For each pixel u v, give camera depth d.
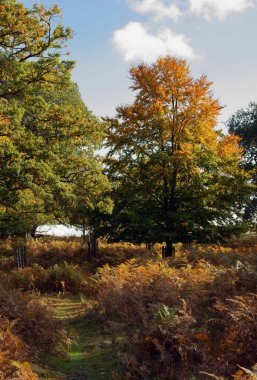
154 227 21.09
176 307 8.56
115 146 21.84
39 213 18.38
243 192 21.61
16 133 16.00
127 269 14.29
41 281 16.23
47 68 17.52
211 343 6.61
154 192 22.02
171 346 7.06
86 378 6.99
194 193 21.39
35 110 17.55
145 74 21.44
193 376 5.99
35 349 7.95
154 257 18.66
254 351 6.09
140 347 7.30
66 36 17.69
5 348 7.13
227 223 21.58
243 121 47.62
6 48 17.03
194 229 20.77
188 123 21.44
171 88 21.23
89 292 14.49
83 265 23.31
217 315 8.16
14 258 22.42
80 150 17.70
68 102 26.12
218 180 21.66
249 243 29.09
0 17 16.17
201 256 16.12
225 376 5.82
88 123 17.34
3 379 6.08
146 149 21.50
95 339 9.28
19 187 16.52
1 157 15.09
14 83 16.67
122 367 7.08
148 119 21.19
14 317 8.70
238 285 9.34
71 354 8.35
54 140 16.97
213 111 20.94
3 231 18.70
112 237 22.47
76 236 36.72
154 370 6.71
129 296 10.41
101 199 17.84
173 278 10.72
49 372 7.18
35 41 17.27
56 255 25.62
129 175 22.39
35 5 17.25
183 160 20.17
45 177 15.71
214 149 20.88
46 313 9.66
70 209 17.75
